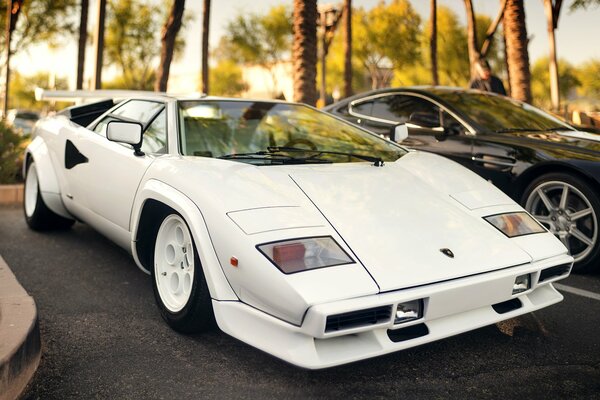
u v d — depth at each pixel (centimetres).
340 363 185
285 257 189
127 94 421
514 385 205
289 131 322
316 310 176
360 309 180
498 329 259
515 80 990
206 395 195
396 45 2891
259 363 220
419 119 436
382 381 207
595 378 210
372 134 341
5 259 368
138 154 285
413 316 195
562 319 273
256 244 195
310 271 186
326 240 199
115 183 297
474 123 430
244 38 3152
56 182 386
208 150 283
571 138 401
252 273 192
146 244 281
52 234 442
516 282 223
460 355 231
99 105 406
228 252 202
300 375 210
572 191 354
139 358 223
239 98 341
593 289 323
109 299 295
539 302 237
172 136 283
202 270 225
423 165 289
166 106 307
